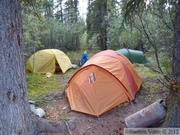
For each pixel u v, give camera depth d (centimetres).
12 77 260
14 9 254
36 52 898
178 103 257
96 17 1338
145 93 538
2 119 256
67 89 521
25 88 290
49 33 1255
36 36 855
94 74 458
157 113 311
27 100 299
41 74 835
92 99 440
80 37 1538
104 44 1380
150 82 624
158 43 415
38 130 328
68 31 1391
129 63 566
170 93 265
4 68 251
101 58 495
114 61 498
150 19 432
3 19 243
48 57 877
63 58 945
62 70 886
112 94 457
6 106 257
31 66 859
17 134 270
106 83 457
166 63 462
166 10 330
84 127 375
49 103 497
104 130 365
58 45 1356
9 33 250
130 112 437
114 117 418
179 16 248
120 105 464
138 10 333
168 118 274
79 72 491
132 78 533
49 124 344
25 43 787
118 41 1153
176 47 251
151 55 944
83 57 977
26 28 769
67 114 431
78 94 468
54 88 632
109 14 1123
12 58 257
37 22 816
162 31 376
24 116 288
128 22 363
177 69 250
